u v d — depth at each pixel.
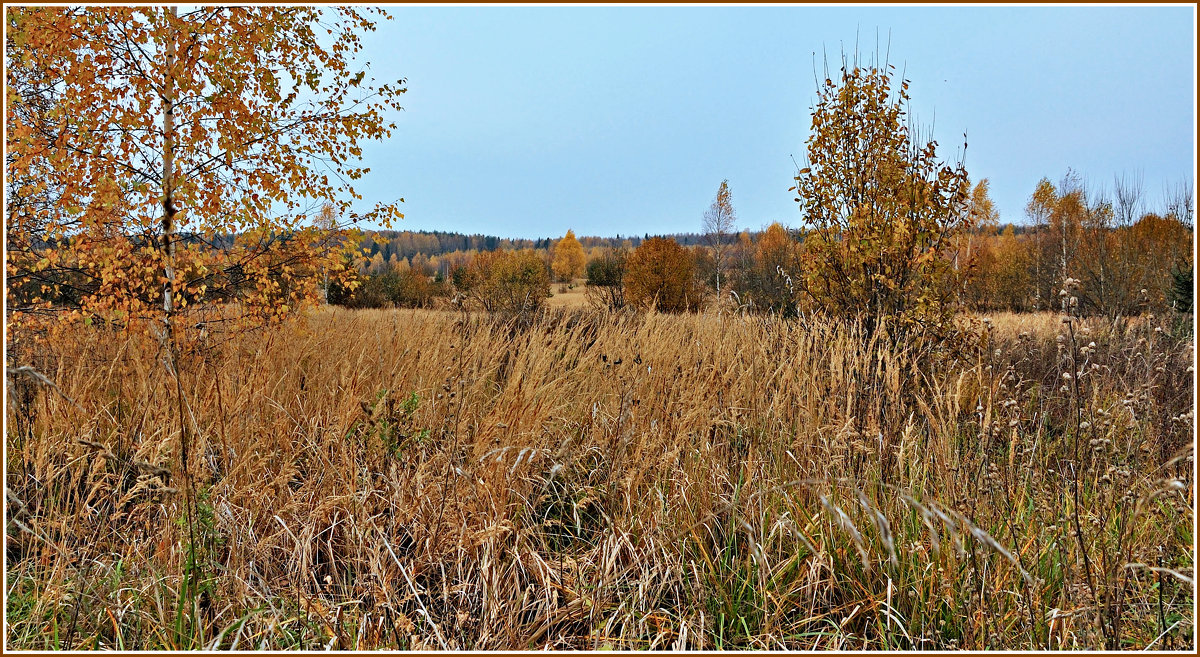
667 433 3.51
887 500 2.73
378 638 2.27
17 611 2.36
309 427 3.67
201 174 4.78
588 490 3.09
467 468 3.00
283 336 4.94
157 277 4.76
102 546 2.76
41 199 4.76
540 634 2.42
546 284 22.25
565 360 4.61
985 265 22.48
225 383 3.66
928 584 2.46
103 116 4.42
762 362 4.39
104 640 2.28
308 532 2.70
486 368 4.58
